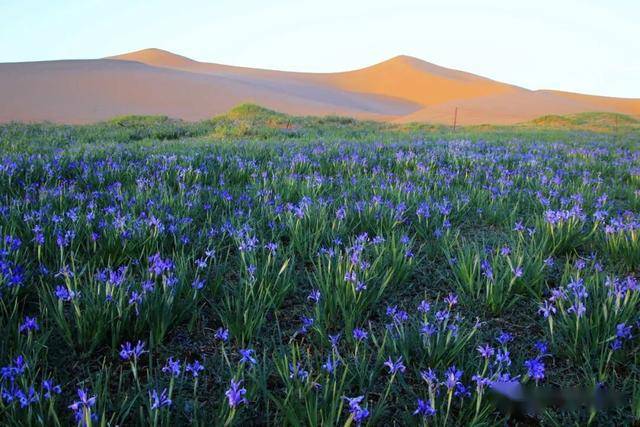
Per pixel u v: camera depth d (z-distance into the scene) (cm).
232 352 321
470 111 6638
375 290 384
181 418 256
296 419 232
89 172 745
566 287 379
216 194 655
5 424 219
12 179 678
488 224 610
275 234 512
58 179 696
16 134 1845
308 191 659
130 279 361
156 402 219
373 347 323
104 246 430
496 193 707
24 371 263
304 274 440
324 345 320
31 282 370
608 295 326
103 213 541
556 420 258
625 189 783
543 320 352
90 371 293
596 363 302
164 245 463
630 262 445
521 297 394
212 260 451
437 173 844
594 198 679
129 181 723
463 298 390
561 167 989
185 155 974
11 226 447
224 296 390
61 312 303
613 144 1708
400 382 284
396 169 903
